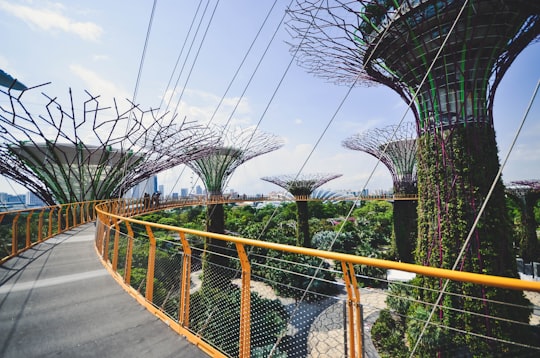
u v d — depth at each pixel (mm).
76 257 8641
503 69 14047
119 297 5184
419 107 14859
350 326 2443
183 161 27578
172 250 4297
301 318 2658
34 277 6500
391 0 14039
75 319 4320
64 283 6023
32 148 26594
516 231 34812
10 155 23438
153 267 4680
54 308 4730
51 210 13289
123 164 28828
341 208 82438
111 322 4207
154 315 4406
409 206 30641
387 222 57438
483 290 10922
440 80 13625
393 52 15000
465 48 12961
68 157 28500
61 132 22250
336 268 22922
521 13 12414
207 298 3572
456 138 12898
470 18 12445
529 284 1699
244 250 3219
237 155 31609
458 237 12062
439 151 13305
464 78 13055
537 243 32281
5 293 5465
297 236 36281
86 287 5754
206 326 3510
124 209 21844
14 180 24422
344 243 40094
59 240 12211
